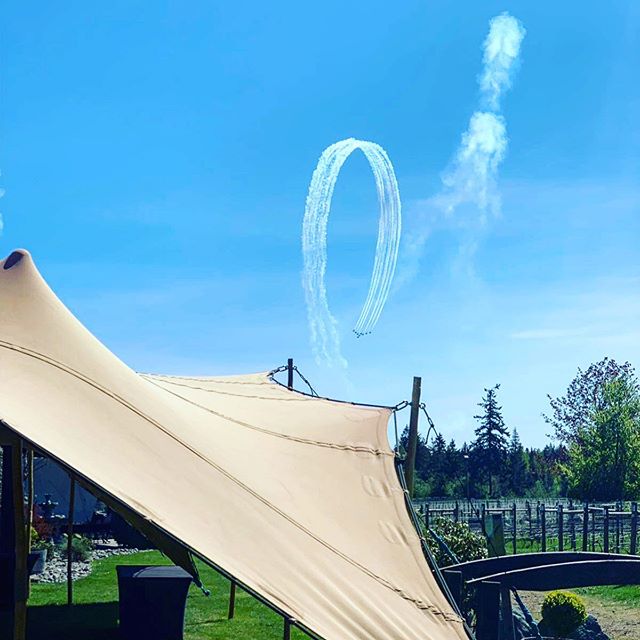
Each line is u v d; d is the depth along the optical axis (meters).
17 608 7.67
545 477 68.00
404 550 9.30
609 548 26.56
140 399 8.60
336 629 6.64
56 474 23.20
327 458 11.00
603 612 20.14
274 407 12.98
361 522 9.55
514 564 11.86
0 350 7.79
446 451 62.50
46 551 17.05
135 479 6.98
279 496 8.88
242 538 7.25
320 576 7.43
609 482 41.12
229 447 9.52
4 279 8.76
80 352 8.48
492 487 67.69
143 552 20.20
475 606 11.82
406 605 7.97
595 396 58.31
